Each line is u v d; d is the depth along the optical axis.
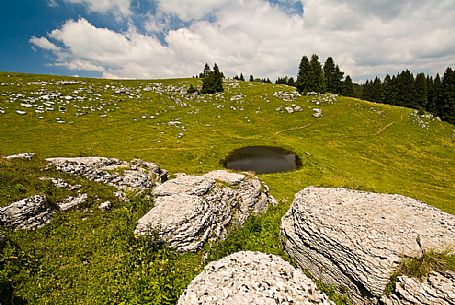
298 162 56.12
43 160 23.08
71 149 48.19
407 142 71.31
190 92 106.81
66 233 16.44
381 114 86.88
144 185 26.48
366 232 13.12
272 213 23.34
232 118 83.50
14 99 66.94
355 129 77.31
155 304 11.28
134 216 19.08
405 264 11.38
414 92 109.75
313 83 104.56
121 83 110.44
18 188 17.44
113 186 23.88
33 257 13.73
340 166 55.69
